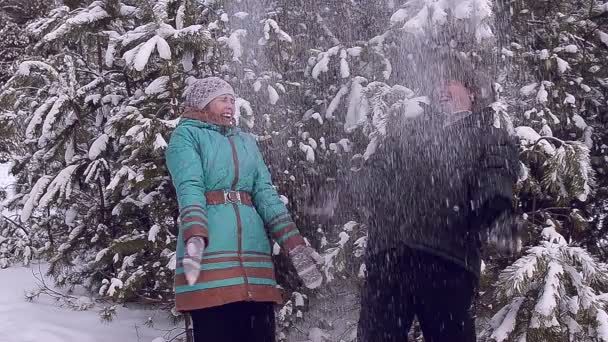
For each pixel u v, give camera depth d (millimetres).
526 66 3713
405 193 2635
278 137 3787
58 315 4121
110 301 4391
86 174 4117
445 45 2975
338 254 3479
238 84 3711
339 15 4059
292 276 3699
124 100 4109
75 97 4082
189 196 2516
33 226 5180
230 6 3941
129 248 3703
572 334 2771
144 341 3785
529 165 3406
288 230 2717
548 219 3400
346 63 3625
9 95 4098
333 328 3814
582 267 2836
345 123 3646
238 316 2650
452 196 2580
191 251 2396
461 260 2584
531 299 2865
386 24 3875
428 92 3055
